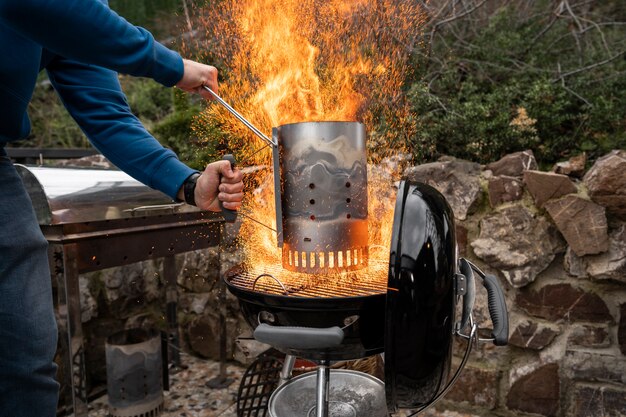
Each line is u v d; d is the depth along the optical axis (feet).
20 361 2.80
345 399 3.66
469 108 7.49
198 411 5.99
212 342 7.35
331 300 2.70
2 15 2.21
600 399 5.05
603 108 7.23
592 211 4.95
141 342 5.93
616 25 9.31
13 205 2.85
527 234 5.31
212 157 8.10
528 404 5.41
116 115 3.40
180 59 2.87
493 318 3.13
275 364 5.46
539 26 9.70
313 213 3.02
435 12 8.91
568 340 5.22
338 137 2.99
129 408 5.64
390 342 2.64
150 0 10.85
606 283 5.06
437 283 2.62
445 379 2.88
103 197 4.61
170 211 5.32
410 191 2.86
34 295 2.88
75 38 2.35
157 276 7.70
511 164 5.56
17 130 2.85
